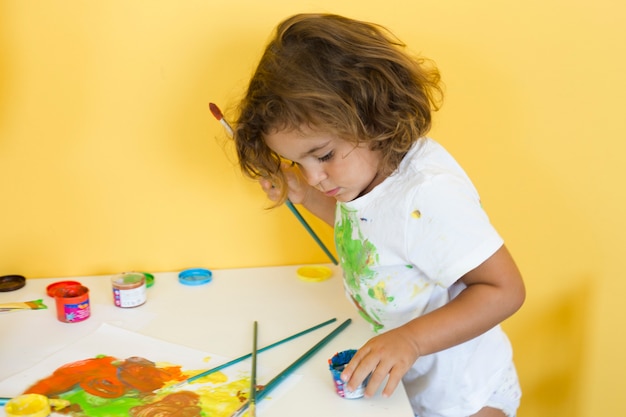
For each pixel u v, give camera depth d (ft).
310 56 2.83
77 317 3.41
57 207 3.93
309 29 2.89
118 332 3.30
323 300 3.67
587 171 4.28
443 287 2.93
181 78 3.81
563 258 4.44
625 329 4.65
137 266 4.10
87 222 3.98
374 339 2.76
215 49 3.78
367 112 2.92
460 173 3.06
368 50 2.92
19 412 2.59
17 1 3.57
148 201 3.99
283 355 3.06
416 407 3.37
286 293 3.76
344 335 3.26
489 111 4.09
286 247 4.18
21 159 3.82
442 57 3.96
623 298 4.58
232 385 2.81
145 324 3.39
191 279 3.94
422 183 2.88
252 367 2.90
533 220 4.33
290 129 2.82
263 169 3.32
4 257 3.97
